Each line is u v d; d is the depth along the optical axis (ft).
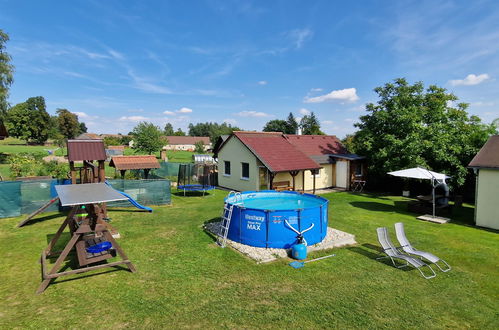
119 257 28.19
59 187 28.30
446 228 39.01
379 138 65.51
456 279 23.98
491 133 57.26
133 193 51.96
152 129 138.00
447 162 57.88
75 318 18.15
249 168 65.51
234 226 32.58
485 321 18.26
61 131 330.54
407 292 21.72
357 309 19.34
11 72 109.09
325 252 29.78
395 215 45.96
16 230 37.09
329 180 74.69
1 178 68.59
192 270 25.18
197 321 17.84
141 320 17.94
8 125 258.16
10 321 17.83
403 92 62.28
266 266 26.13
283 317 18.31
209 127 477.77
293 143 75.20
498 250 30.66
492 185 38.75
